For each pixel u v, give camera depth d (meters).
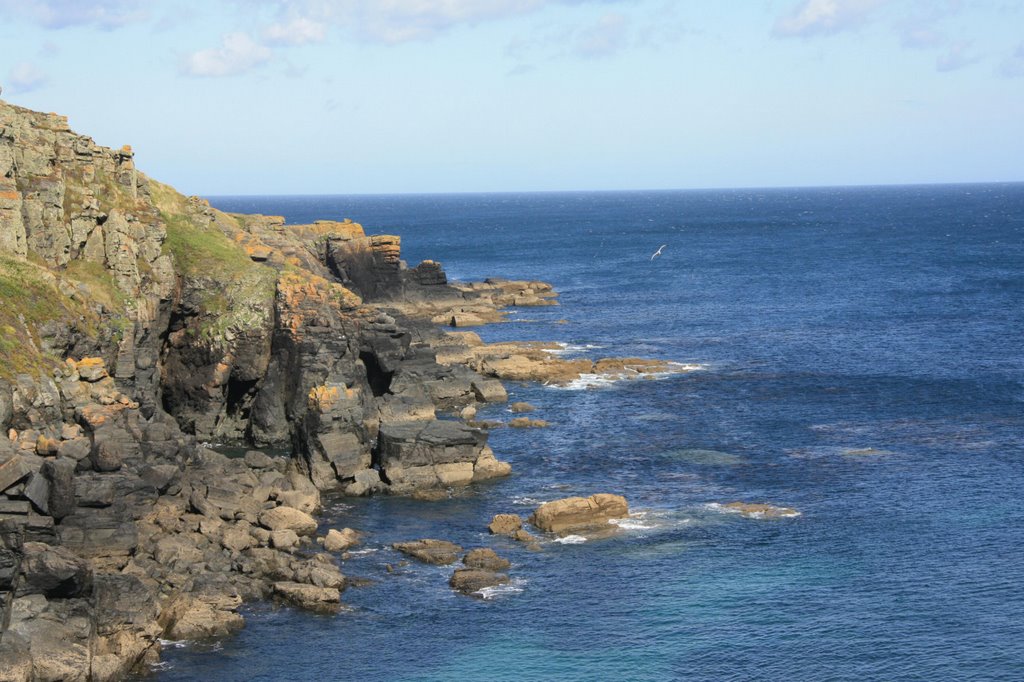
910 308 185.12
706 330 168.25
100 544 61.94
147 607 57.69
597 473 90.31
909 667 56.84
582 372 132.50
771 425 106.19
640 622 61.84
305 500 78.50
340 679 54.97
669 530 76.31
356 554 71.50
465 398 115.12
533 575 68.19
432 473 86.31
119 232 92.25
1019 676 55.78
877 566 69.81
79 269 89.12
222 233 115.12
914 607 63.81
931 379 126.00
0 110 87.31
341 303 106.12
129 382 86.06
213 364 99.88
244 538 69.38
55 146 91.44
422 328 147.38
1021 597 65.06
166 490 71.62
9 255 80.81
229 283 102.25
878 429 104.06
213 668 55.66
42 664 50.06
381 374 108.44
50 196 87.25
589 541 74.25
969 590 66.06
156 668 55.47
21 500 60.25
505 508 81.31
